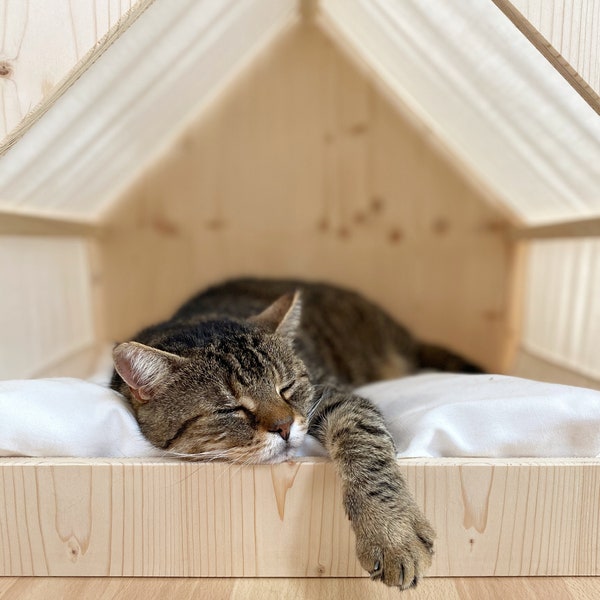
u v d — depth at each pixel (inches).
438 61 21.9
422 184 32.3
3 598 14.7
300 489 15.1
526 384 17.1
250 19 23.6
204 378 17.0
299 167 32.4
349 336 27.3
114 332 33.4
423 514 14.7
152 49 19.6
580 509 15.1
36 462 15.1
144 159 31.0
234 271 33.4
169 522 15.2
